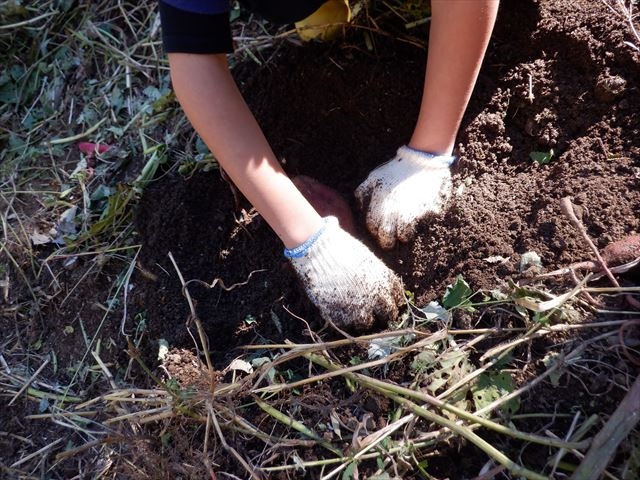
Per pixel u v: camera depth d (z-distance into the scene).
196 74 0.62
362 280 0.65
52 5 1.04
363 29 0.83
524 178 0.71
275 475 0.62
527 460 0.57
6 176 0.92
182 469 0.63
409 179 0.70
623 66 0.71
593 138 0.70
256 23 0.91
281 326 0.70
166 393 0.65
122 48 0.98
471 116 0.75
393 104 0.79
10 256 0.84
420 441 0.59
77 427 0.72
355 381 0.62
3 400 0.76
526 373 0.59
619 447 0.54
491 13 0.60
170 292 0.75
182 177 0.81
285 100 0.82
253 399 0.65
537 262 0.63
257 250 0.75
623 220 0.64
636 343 0.58
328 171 0.80
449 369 0.61
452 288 0.65
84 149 0.91
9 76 1.02
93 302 0.78
